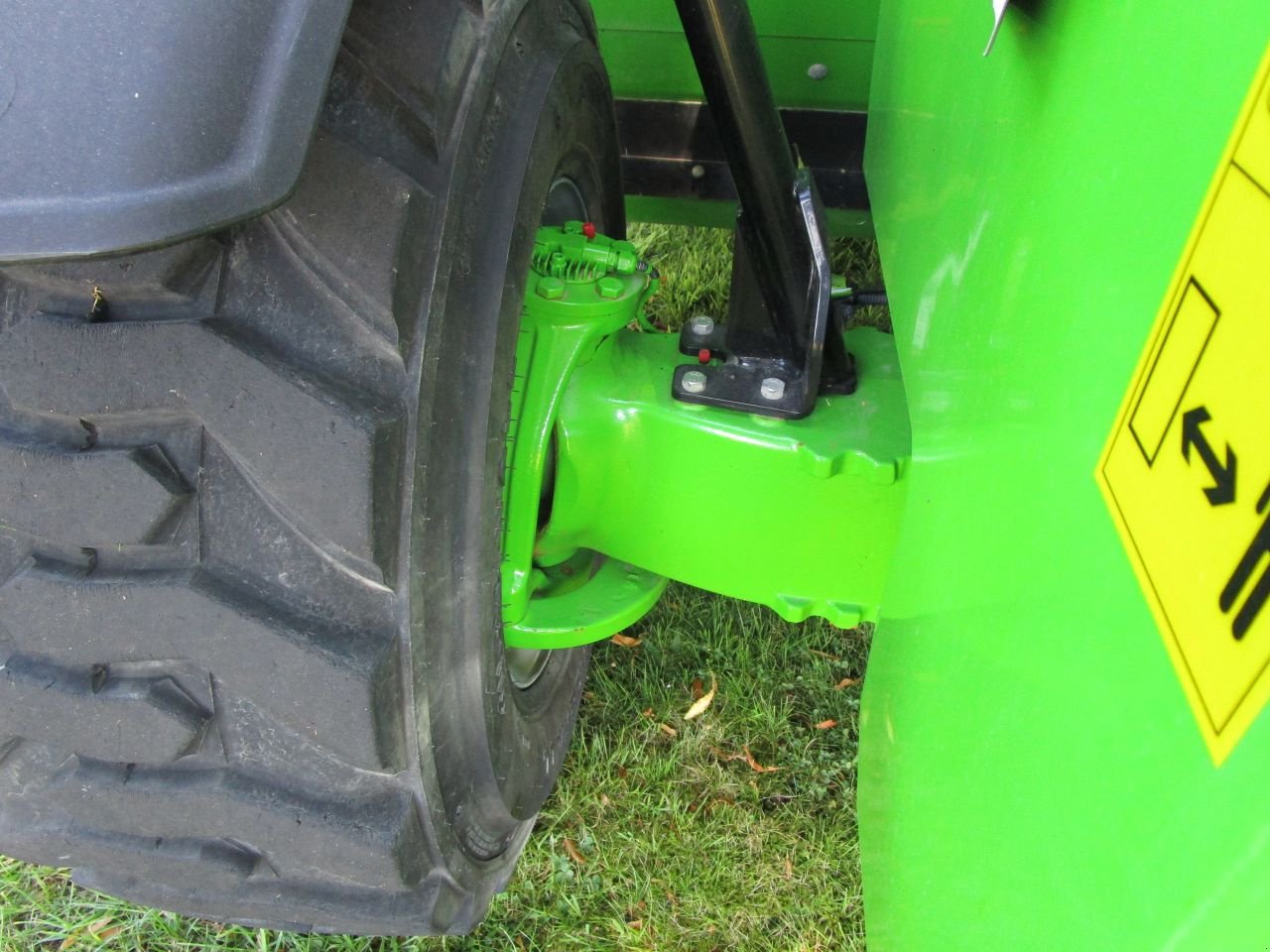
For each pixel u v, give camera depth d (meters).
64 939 1.52
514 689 1.39
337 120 0.85
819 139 1.83
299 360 0.88
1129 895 0.49
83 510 0.89
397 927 1.23
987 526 0.77
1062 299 0.65
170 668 0.98
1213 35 0.48
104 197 0.62
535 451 1.30
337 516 0.89
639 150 1.91
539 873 1.59
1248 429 0.42
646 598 1.51
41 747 1.07
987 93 0.85
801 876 1.58
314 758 1.03
